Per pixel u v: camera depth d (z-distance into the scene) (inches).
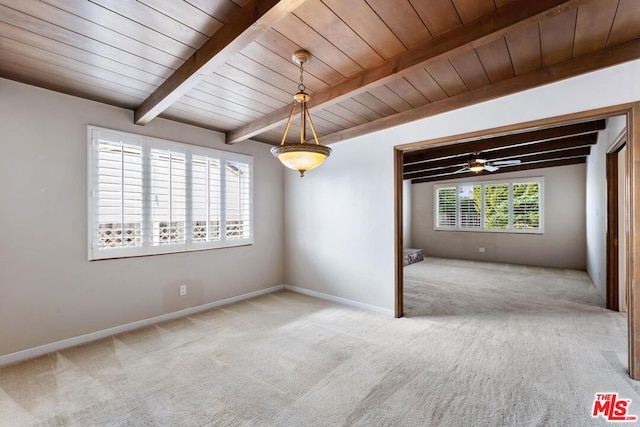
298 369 96.4
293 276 194.4
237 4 65.7
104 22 70.8
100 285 121.8
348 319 141.6
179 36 77.0
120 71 95.6
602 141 170.9
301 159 94.4
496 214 310.8
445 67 96.8
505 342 114.7
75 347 113.0
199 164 154.4
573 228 269.4
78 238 116.5
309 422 72.1
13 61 89.3
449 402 78.7
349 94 102.7
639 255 86.0
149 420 73.1
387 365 98.5
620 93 88.7
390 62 89.4
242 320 140.7
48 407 77.9
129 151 129.2
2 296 100.9
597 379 88.0
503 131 111.3
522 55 90.4
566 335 120.3
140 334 124.7
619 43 85.2
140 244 132.9
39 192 108.0
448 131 125.6
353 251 162.4
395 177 144.9
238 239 172.1
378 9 68.0
